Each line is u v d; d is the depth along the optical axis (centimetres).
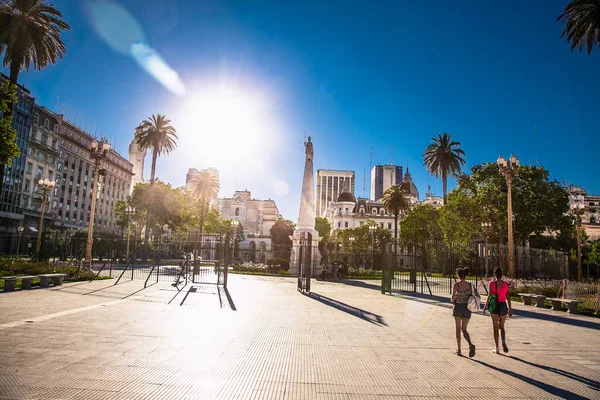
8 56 2777
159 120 5066
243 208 12625
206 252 6719
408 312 1465
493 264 3919
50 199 6738
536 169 4778
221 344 817
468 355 821
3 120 2309
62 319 1000
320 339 922
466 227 4762
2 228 5116
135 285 2005
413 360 762
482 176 5006
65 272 2123
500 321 860
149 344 780
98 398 492
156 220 5631
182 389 544
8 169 5544
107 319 1023
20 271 2084
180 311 1227
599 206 9856
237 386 570
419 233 6225
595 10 2594
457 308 831
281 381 604
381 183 18688
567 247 5812
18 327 885
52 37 3030
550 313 1642
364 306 1599
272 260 4053
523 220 4522
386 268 2233
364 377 641
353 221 11050
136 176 10681
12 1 2767
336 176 19088
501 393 589
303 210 3903
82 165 7862
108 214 8819
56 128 6888
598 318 1537
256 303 1527
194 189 7119
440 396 564
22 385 523
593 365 779
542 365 763
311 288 2409
